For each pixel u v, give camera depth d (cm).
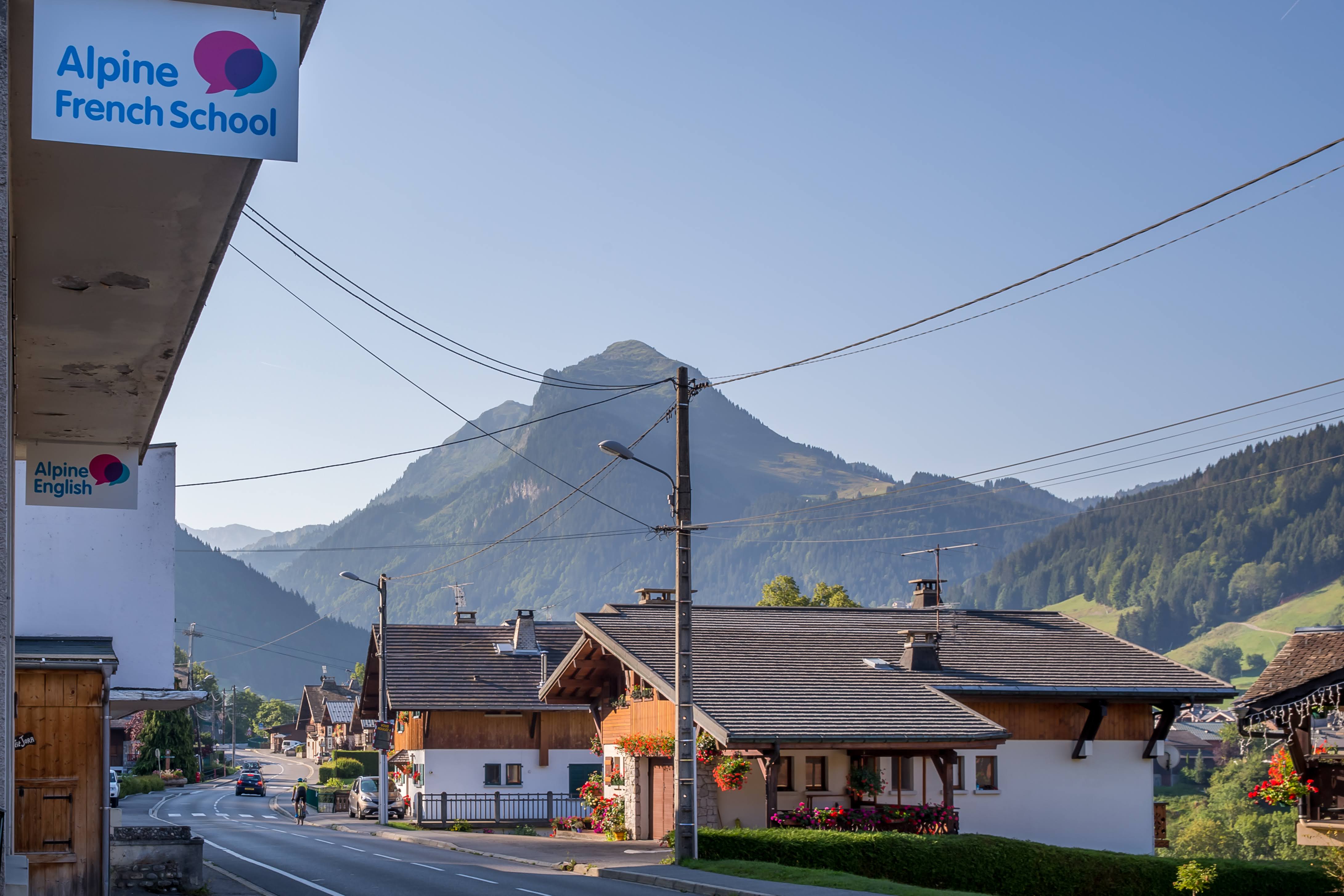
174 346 1267
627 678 3434
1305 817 2323
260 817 5662
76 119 787
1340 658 2284
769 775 2689
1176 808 10719
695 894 2138
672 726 3066
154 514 2142
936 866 2402
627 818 3341
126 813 5456
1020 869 2450
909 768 3000
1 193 720
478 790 4522
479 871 2477
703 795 2773
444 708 4503
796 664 3172
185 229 990
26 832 1513
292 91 824
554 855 2852
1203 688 3253
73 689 1557
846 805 2858
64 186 906
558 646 5056
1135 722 3288
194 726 10719
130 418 1504
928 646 3253
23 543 2067
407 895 1952
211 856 2714
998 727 2853
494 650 4931
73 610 2077
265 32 821
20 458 1579
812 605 6362
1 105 723
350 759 9119
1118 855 2562
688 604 2556
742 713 2738
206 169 884
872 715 2839
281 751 17625
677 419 2602
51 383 1369
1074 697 3166
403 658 4747
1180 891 2522
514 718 4606
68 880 1520
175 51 806
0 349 749
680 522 2566
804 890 2030
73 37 791
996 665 3341
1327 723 2656
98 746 1555
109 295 1127
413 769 4719
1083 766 3212
